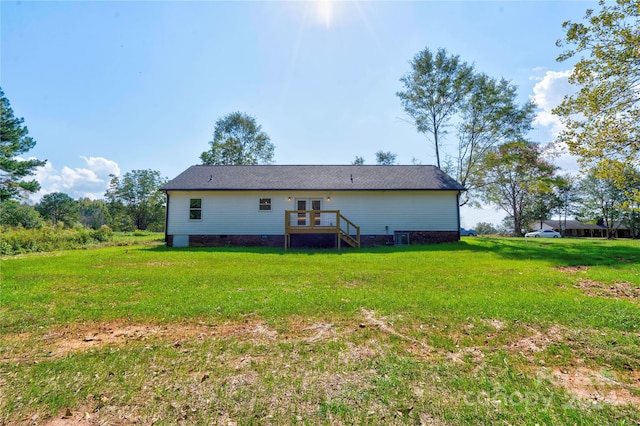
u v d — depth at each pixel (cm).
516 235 3475
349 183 1781
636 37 812
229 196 1738
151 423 226
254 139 3700
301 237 1714
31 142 2628
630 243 1753
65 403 249
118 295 579
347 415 233
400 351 343
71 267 921
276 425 223
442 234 1747
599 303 512
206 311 477
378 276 764
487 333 392
